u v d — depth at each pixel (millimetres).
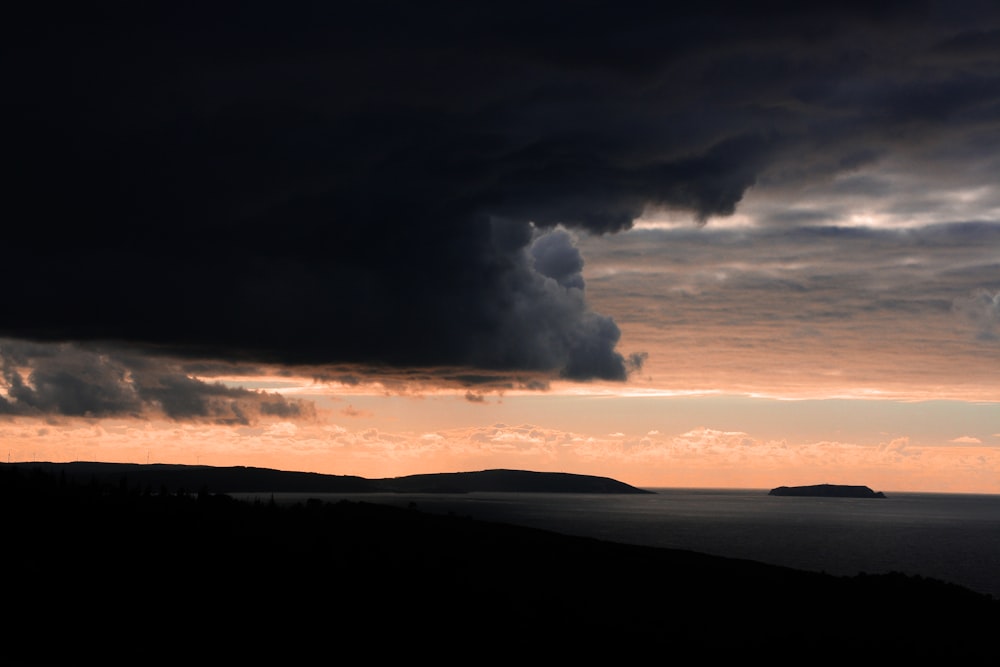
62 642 54781
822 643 63156
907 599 76875
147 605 65000
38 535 83688
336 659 55000
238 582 71750
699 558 90188
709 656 58562
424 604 67000
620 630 62531
